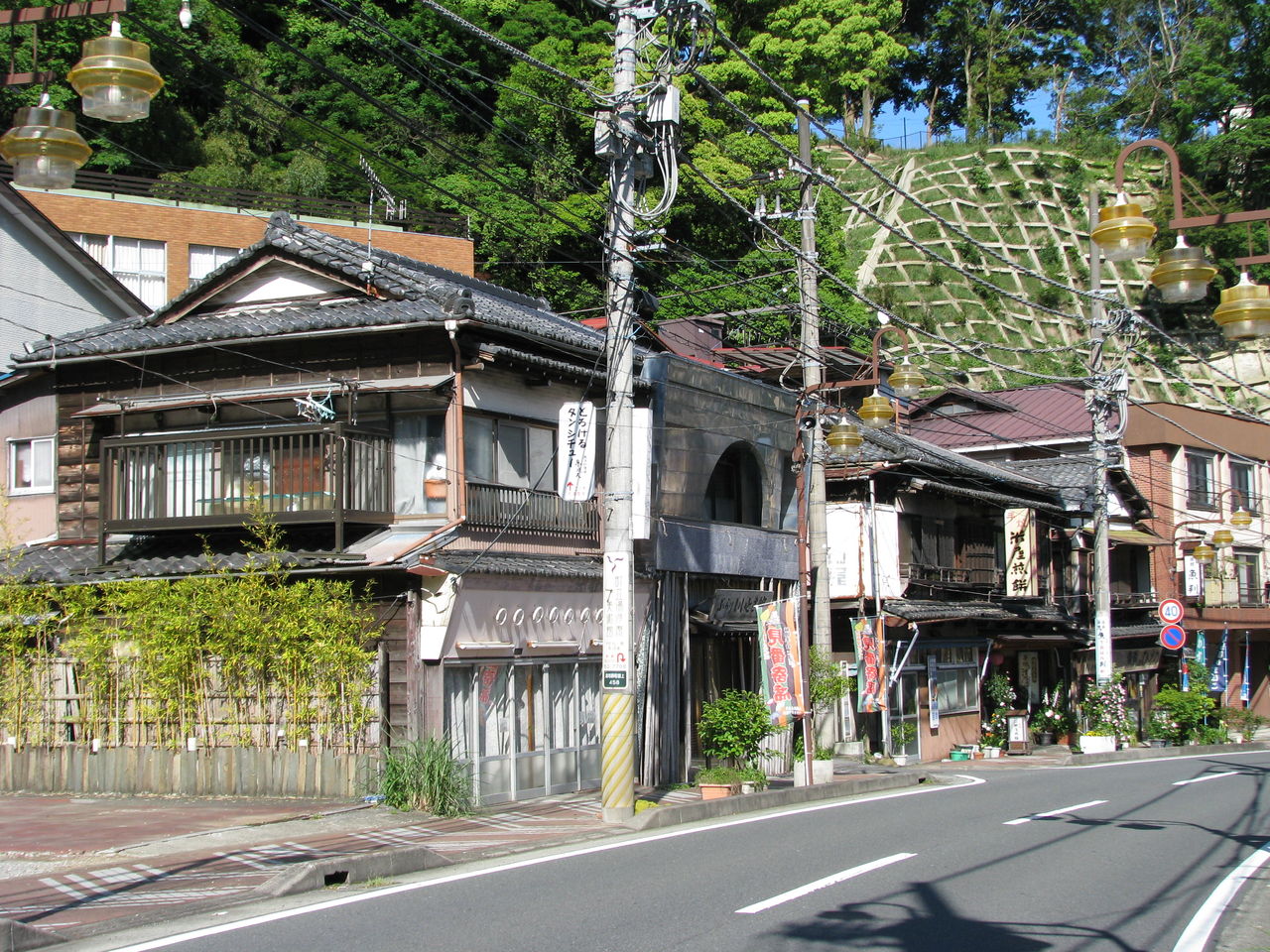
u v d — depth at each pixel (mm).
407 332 16844
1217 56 67562
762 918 8445
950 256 63750
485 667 16312
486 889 9633
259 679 15711
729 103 14727
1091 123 74625
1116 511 37906
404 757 14930
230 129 39688
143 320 20078
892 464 26234
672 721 19875
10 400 20266
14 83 7453
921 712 28484
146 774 16156
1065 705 35781
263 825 13375
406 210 36625
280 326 17078
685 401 20719
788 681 18016
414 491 16703
